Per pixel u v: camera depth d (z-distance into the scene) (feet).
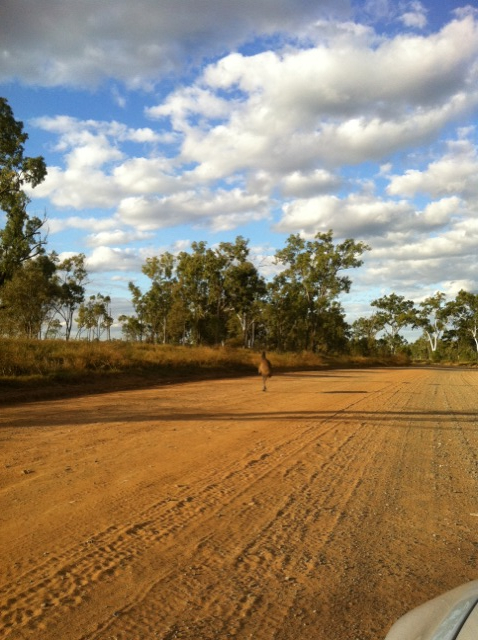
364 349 262.88
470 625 6.05
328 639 10.82
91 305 266.36
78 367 70.74
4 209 111.24
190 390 62.95
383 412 46.03
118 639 10.59
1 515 17.63
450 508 19.97
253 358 129.39
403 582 13.56
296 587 13.11
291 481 22.84
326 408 47.21
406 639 6.65
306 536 16.61
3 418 38.11
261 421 38.70
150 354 94.48
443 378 106.22
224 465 25.20
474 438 34.88
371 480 23.57
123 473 23.24
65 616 11.41
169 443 29.76
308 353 168.86
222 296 225.97
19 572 13.47
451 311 315.78
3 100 105.29
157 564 14.17
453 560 15.07
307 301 225.15
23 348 75.61
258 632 11.01
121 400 50.55
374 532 17.17
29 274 175.22
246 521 17.75
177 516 17.95
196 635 10.82
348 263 219.20
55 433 32.17
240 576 13.64
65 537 15.87
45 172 110.01
